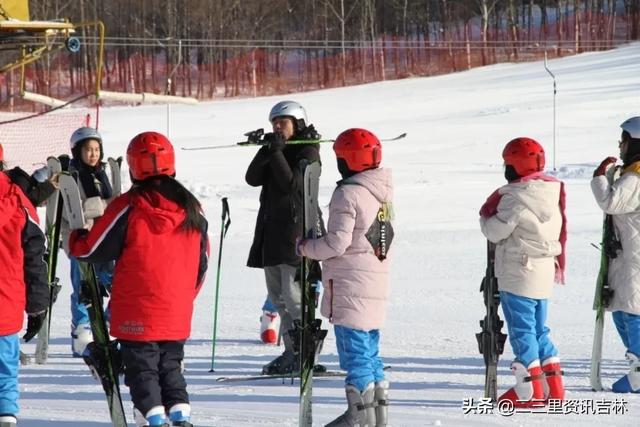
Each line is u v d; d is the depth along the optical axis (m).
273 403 13.68
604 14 142.38
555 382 13.42
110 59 138.38
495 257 13.23
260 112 88.94
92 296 10.71
